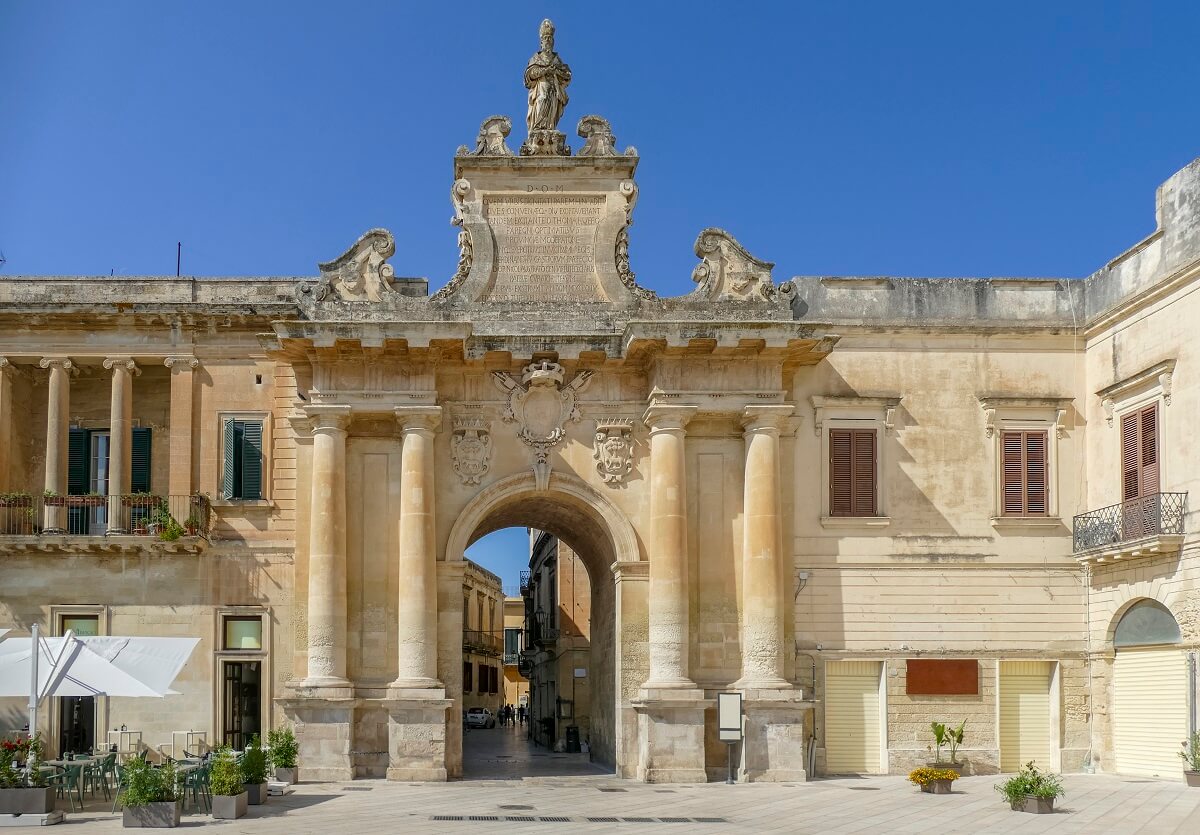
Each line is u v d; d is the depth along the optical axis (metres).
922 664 33.69
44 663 24.98
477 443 33.22
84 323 34.06
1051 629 33.94
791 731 31.42
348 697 31.20
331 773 30.81
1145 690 31.61
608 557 35.16
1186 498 29.58
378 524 32.91
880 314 34.75
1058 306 35.03
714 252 33.97
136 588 33.53
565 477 33.28
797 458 34.16
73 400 35.66
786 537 33.62
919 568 34.00
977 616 33.91
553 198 34.09
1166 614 30.69
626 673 32.75
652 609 32.16
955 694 33.62
